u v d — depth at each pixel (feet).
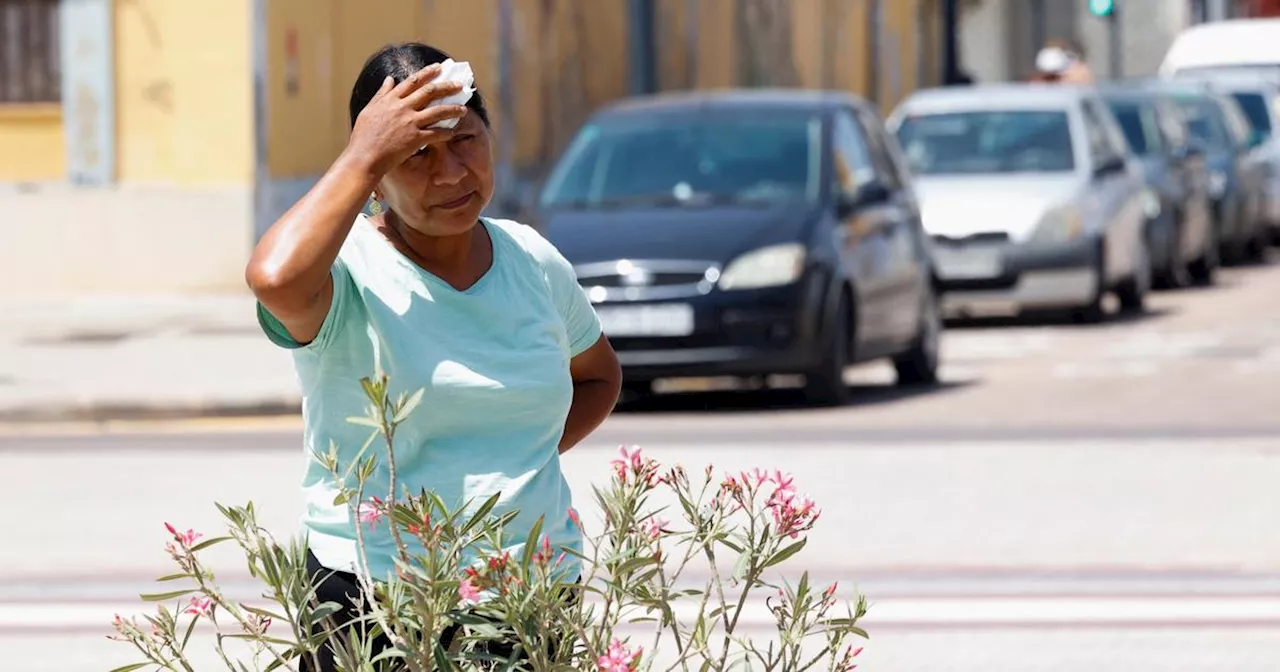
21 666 47.06
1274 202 198.49
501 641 23.04
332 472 23.13
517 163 169.48
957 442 79.77
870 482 70.28
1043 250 126.31
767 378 100.22
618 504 23.88
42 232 138.62
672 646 46.57
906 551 58.75
